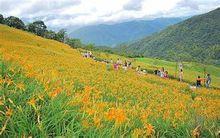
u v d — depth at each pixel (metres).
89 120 6.58
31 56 32.28
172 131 8.52
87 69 33.28
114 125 6.51
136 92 22.14
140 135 6.99
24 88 7.57
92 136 5.88
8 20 163.62
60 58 43.44
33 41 76.12
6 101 6.70
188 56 199.25
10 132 5.64
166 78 48.81
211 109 15.02
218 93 34.88
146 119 8.60
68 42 170.75
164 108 14.10
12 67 9.73
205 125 9.16
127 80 29.83
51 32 172.62
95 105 7.94
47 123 6.18
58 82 10.21
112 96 17.16
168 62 147.62
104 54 121.12
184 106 13.66
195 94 30.72
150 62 138.50
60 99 7.19
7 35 74.75
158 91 26.08
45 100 7.28
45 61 29.91
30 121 6.04
